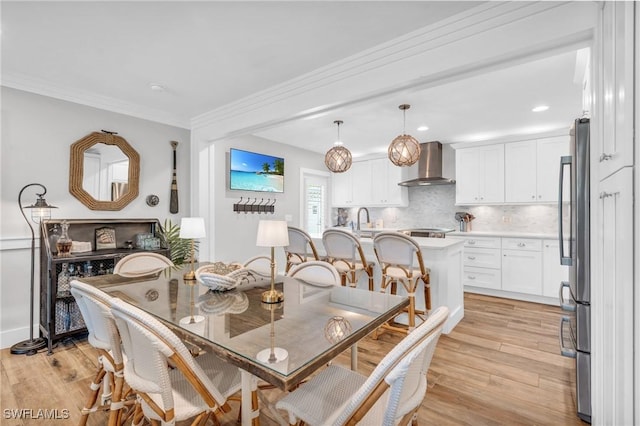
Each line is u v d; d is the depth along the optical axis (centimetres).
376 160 607
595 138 155
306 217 597
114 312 117
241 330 129
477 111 366
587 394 180
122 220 335
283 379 93
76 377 226
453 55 196
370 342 289
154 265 261
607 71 125
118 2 179
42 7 183
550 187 438
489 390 213
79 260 275
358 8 185
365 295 179
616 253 107
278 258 508
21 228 283
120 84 296
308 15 192
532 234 444
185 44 226
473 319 356
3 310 276
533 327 330
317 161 614
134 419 144
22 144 284
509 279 446
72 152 310
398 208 617
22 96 283
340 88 250
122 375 141
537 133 445
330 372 145
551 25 165
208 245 412
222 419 181
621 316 101
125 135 349
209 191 412
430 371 237
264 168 493
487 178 488
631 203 94
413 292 280
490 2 180
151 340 106
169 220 386
